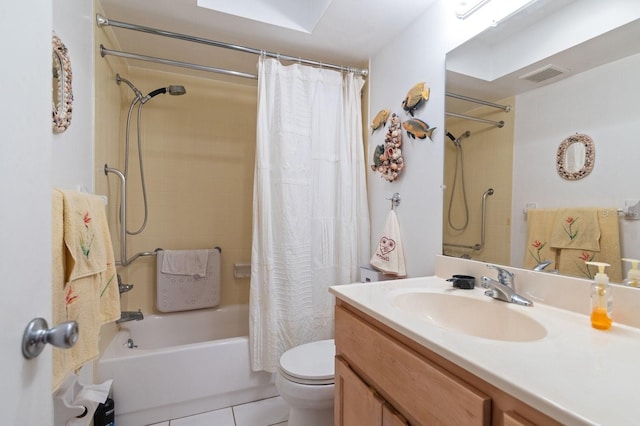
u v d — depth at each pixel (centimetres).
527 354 62
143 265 220
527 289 102
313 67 191
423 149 153
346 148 195
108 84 170
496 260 118
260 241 178
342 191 193
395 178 170
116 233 195
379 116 184
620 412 43
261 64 178
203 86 234
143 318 201
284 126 178
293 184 180
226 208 242
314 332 188
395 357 80
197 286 225
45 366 51
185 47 192
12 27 43
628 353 63
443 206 142
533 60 106
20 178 45
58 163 108
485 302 101
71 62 119
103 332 160
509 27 114
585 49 92
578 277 92
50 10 54
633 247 82
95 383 146
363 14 155
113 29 172
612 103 86
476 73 127
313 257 190
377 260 171
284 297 179
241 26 166
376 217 191
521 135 110
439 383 66
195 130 232
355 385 96
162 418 161
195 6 150
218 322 230
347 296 105
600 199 88
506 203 115
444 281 130
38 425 49
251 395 179
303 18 171
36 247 49
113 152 185
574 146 95
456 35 135
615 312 80
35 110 49
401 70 170
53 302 87
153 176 222
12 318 43
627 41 83
